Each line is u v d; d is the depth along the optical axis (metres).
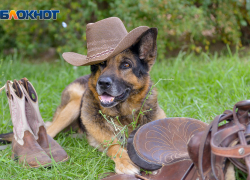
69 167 2.81
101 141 3.27
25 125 2.89
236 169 2.24
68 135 3.93
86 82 4.05
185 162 2.27
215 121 1.99
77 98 3.91
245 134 1.86
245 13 8.22
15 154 2.95
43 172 2.65
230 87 4.82
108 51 2.97
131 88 3.28
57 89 5.63
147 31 3.21
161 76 5.88
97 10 7.34
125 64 3.21
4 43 9.20
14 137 2.99
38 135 3.05
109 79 3.04
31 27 8.20
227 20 7.89
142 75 3.36
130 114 3.37
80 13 7.49
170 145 2.62
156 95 3.55
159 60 7.84
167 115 4.06
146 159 2.44
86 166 2.82
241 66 5.66
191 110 4.15
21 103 2.87
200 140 1.97
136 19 7.10
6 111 4.52
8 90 2.94
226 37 8.24
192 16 7.31
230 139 1.93
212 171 1.94
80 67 6.94
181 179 2.16
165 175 2.29
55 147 3.06
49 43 8.98
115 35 3.05
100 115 3.31
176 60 6.54
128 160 2.82
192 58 7.50
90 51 3.08
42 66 7.74
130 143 2.64
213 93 4.73
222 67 6.13
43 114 4.64
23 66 7.52
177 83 5.50
